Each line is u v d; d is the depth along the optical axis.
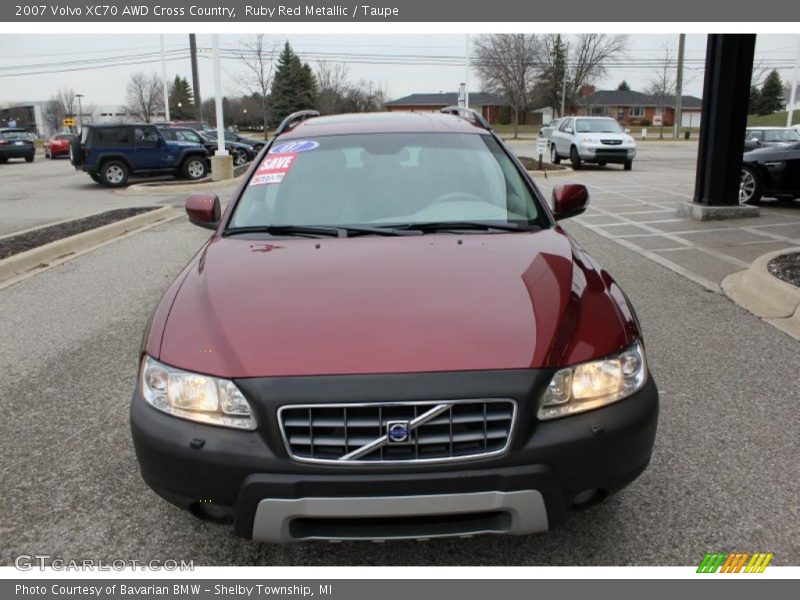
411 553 2.79
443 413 2.29
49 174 26.70
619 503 3.06
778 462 3.37
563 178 18.50
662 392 4.18
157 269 7.98
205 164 21.27
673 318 5.59
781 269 6.47
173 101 79.50
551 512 2.35
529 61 63.16
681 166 23.61
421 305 2.59
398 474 2.25
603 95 83.00
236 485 2.33
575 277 2.89
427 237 3.31
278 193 3.72
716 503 3.04
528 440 2.31
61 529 2.96
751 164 11.13
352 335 2.43
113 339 5.46
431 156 3.92
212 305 2.70
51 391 4.44
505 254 3.06
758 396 4.10
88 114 82.50
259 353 2.40
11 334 5.66
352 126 4.26
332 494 2.27
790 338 5.08
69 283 7.39
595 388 2.45
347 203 3.62
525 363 2.35
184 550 2.82
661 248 8.36
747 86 9.89
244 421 2.35
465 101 27.89
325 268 2.93
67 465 3.49
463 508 2.29
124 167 19.92
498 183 3.79
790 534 2.83
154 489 2.52
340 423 2.29
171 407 2.45
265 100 47.03
